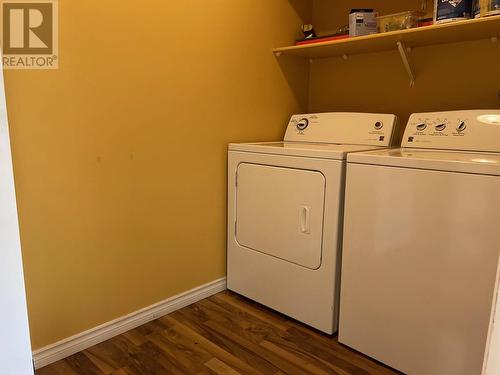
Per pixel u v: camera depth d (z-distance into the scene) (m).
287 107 2.40
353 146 1.99
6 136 0.52
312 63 2.51
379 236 1.48
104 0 1.48
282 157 1.79
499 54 1.81
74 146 1.47
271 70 2.25
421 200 1.35
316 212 1.69
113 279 1.67
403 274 1.43
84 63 1.45
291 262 1.82
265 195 1.89
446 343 1.35
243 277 2.06
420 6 1.98
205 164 1.96
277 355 1.59
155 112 1.71
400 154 1.54
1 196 0.52
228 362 1.54
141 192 1.71
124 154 1.62
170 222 1.85
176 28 1.73
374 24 1.96
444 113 1.83
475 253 1.25
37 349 1.47
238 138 2.11
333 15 2.35
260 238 1.94
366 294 1.55
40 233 1.42
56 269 1.48
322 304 1.72
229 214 2.09
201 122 1.91
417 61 2.07
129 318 1.75
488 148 1.65
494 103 1.85
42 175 1.40
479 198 1.22
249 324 1.83
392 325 1.48
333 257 1.65
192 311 1.94
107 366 1.50
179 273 1.93
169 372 1.47
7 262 0.54
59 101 1.40
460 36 1.80
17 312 0.56
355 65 2.32
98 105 1.51
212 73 1.92
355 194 1.53
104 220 1.60
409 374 1.46
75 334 1.57
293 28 2.34
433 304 1.36
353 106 2.36
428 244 1.35
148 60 1.65
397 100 2.17
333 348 1.65
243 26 2.04
